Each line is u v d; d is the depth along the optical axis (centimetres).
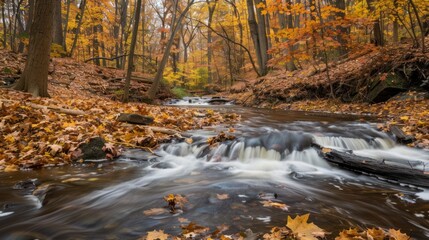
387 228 249
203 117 892
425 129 621
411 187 361
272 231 229
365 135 593
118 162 472
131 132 605
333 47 1281
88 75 1538
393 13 1124
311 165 459
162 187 355
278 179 390
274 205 292
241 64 3281
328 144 537
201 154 512
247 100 1623
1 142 489
